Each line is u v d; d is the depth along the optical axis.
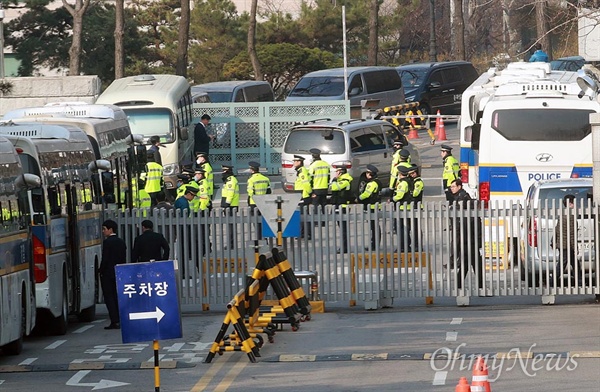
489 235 72.69
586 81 91.81
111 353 59.91
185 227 74.88
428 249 73.19
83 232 71.81
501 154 91.19
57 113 93.75
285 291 64.44
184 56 182.00
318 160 104.38
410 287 73.88
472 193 109.44
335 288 73.19
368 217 72.88
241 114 154.62
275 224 69.00
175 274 45.31
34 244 62.66
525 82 93.44
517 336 60.62
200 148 143.25
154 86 132.12
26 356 59.81
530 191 83.31
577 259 72.81
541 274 72.38
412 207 73.00
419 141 173.75
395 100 176.62
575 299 76.50
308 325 67.06
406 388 48.47
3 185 57.50
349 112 154.00
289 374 52.66
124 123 97.56
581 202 72.12
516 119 91.00
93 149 83.75
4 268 56.75
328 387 49.34
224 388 49.94
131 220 75.50
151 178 107.94
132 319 45.16
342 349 58.56
